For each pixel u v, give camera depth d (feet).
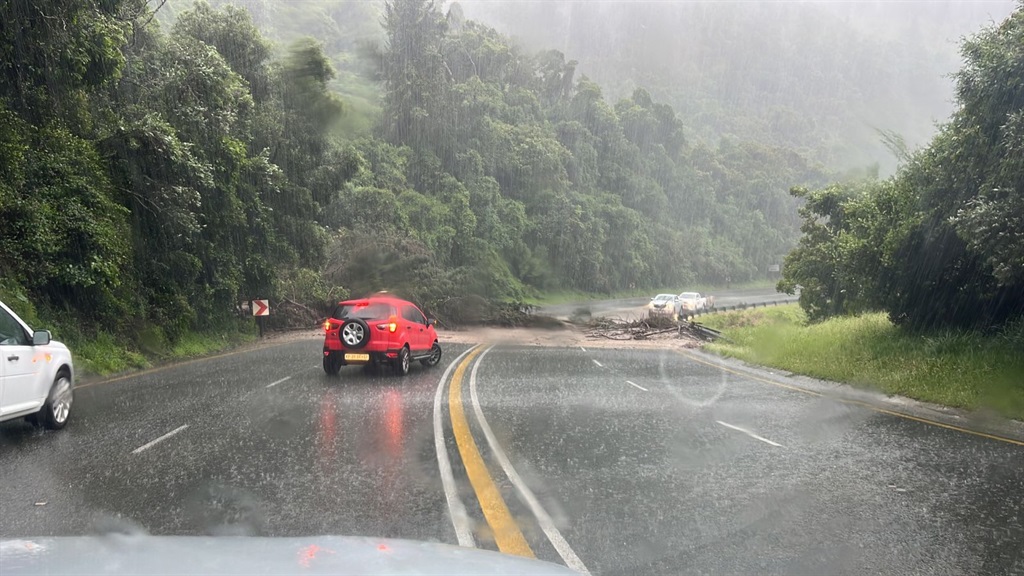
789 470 24.97
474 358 71.92
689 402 42.45
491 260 219.82
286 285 110.63
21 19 49.62
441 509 19.51
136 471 23.73
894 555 16.42
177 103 75.15
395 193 202.90
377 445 28.17
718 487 22.49
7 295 48.85
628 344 100.53
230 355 74.54
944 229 54.29
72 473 23.44
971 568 15.70
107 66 56.13
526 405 39.65
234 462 25.14
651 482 22.98
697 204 344.69
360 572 8.16
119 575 7.82
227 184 82.84
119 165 65.21
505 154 259.80
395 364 52.75
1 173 51.26
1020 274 44.32
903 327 65.62
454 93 248.93
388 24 255.70
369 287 125.18
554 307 210.79
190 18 98.17
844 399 44.88
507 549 16.31
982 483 23.39
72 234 55.67
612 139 315.37
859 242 68.28
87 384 49.67
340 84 247.50
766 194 375.25
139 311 69.00
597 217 278.26
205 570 8.11
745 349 82.28
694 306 169.58
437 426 32.50
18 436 29.78
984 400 40.19
